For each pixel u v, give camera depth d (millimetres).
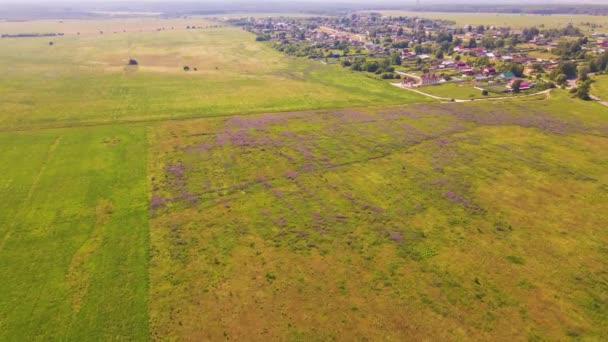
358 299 36562
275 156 68062
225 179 59438
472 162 66312
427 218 49406
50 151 68750
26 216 49062
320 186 57562
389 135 79125
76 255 42031
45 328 33156
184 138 76375
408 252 42969
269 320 34219
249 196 54562
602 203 53594
